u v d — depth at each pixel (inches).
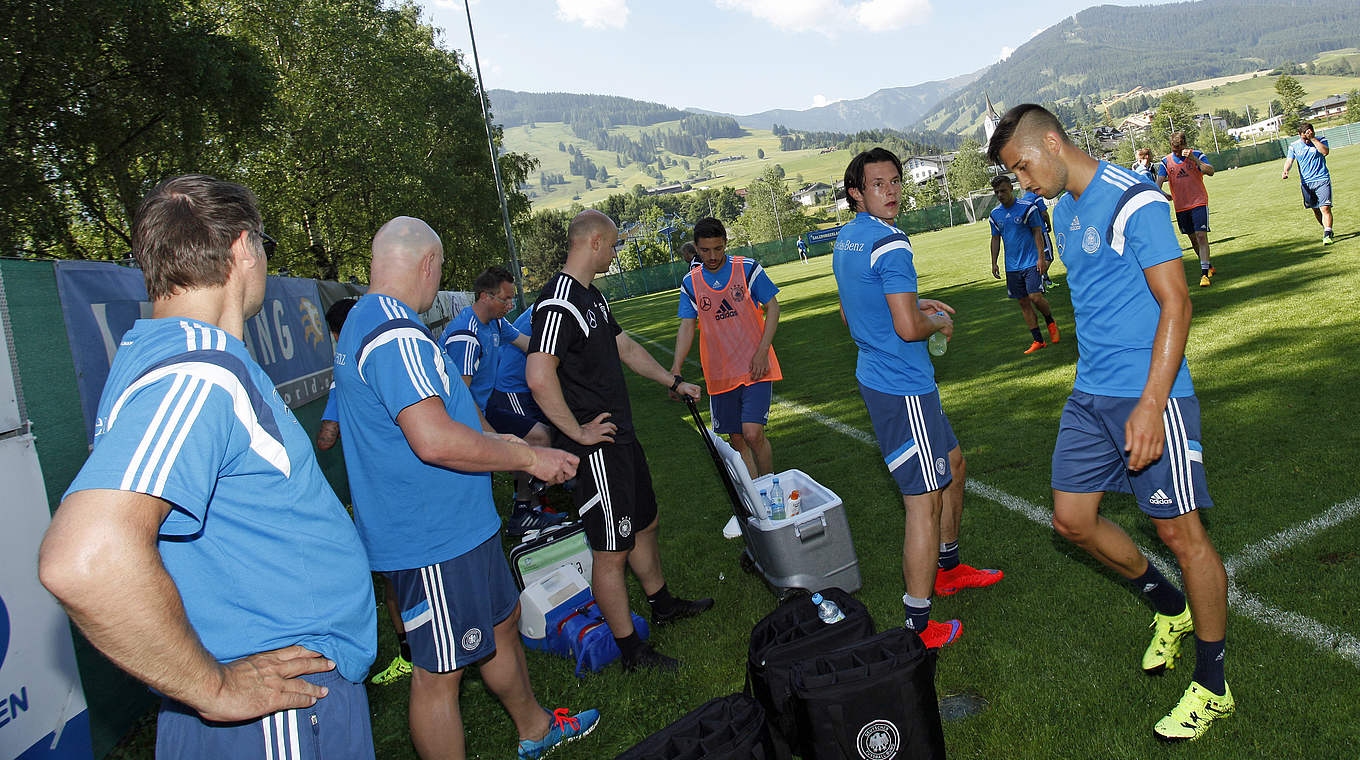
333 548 61.4
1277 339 250.5
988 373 301.4
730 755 80.6
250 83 652.7
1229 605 114.0
